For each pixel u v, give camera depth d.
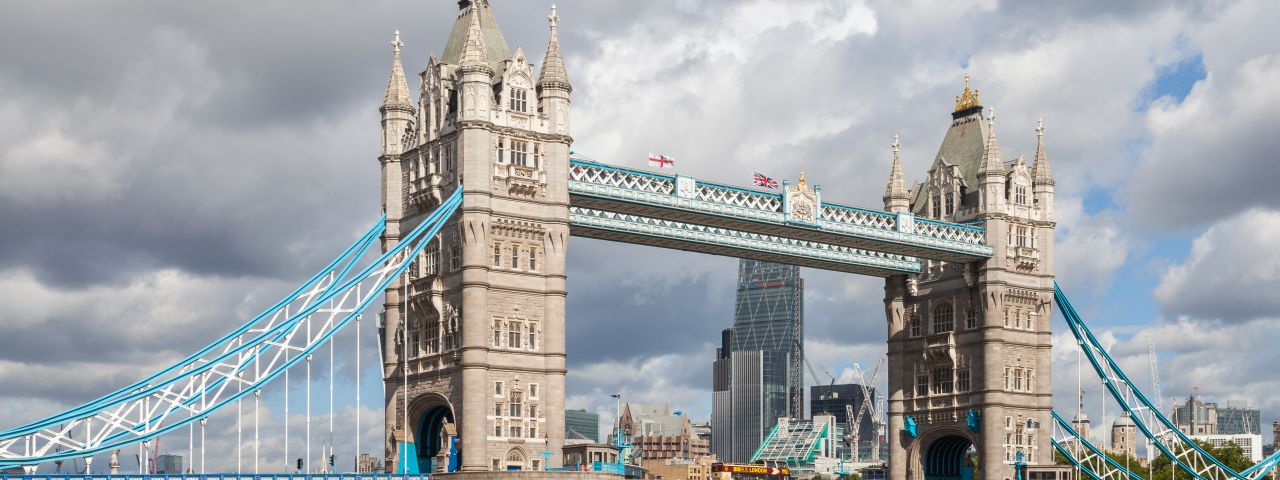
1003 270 142.75
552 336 113.06
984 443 140.62
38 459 94.94
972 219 144.88
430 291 112.44
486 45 117.06
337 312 107.62
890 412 150.62
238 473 100.19
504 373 110.69
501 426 110.00
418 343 115.06
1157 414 156.50
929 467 149.25
